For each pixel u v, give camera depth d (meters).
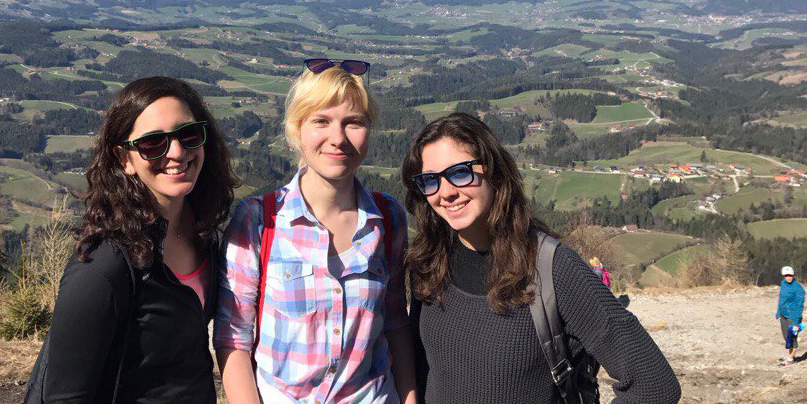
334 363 2.15
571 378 2.12
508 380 2.07
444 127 2.14
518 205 2.08
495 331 2.07
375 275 2.26
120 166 1.95
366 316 2.22
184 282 2.11
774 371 7.92
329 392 2.17
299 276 2.12
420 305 2.38
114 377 1.90
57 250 8.48
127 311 1.86
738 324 10.35
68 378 1.79
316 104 2.09
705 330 10.08
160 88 1.98
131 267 1.84
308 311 2.12
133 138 1.94
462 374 2.15
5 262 9.66
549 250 2.05
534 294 2.03
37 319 7.74
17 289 8.32
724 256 15.90
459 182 2.06
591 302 2.00
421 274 2.23
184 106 2.02
